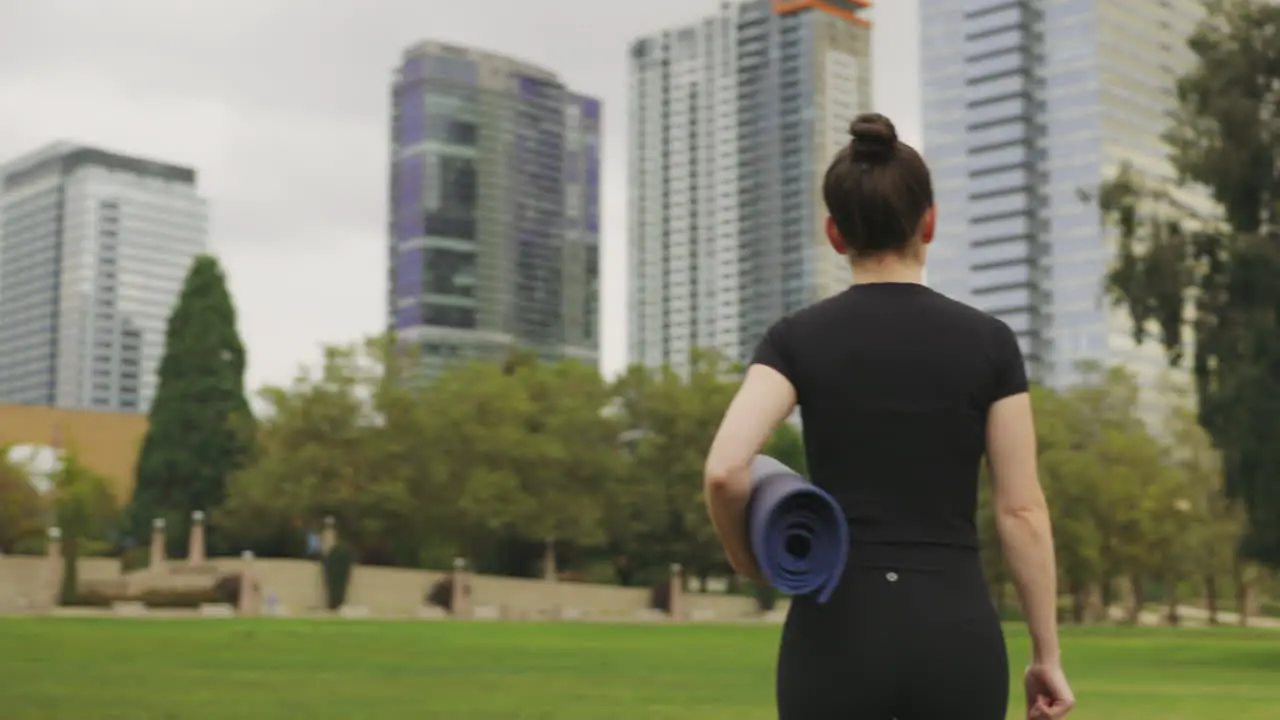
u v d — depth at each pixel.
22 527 60.84
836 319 2.39
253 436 66.25
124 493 83.94
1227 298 32.41
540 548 71.00
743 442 2.26
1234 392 29.69
